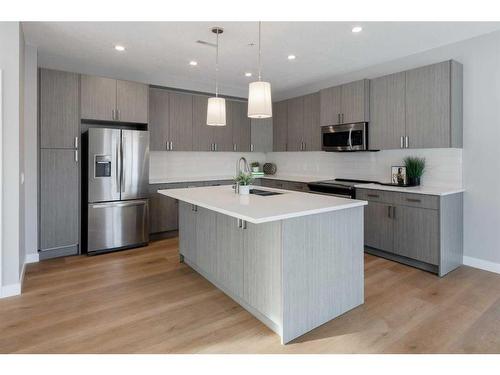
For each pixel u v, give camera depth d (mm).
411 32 3305
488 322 2369
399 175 3975
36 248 3773
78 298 2805
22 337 2178
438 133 3520
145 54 3977
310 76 5039
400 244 3658
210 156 5973
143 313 2537
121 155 4258
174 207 5012
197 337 2199
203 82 5453
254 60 4207
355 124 4383
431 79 3568
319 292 2338
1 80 2721
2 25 2721
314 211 2201
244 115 6070
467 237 3604
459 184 3641
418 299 2768
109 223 4199
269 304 2283
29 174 3666
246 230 2520
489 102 3359
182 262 3799
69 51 3869
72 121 3984
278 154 6457
